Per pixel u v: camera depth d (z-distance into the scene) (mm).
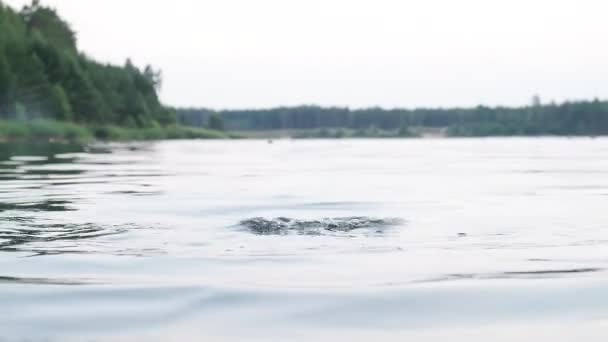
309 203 10828
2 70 68062
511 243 6980
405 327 4074
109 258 6074
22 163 22000
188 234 7480
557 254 6344
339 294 4762
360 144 70500
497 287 4945
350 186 14172
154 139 89438
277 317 4262
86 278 5270
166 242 6961
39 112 71438
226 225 8180
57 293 4785
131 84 97188
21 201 10781
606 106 133250
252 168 21047
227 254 6293
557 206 10492
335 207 10289
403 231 7773
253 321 4191
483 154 35781
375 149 47688
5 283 5074
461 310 4406
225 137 111375
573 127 134375
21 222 8375
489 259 6094
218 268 5664
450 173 18797
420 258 6098
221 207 10164
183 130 101625
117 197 11555
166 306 4488
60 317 4246
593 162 25766
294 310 4402
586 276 5293
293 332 3986
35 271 5527
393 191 13070
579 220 8875
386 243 6938
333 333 3975
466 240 7184
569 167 22016
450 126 155375
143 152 35219
